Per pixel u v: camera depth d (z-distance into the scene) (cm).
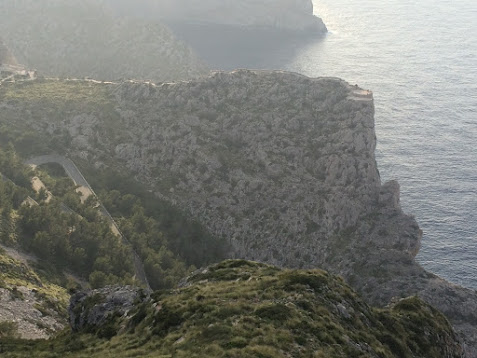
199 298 5575
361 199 15588
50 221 12306
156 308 5616
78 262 11756
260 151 16412
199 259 14700
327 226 15200
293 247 15050
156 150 16925
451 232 17275
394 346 5638
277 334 4716
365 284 13762
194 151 16638
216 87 17800
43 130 17200
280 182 15900
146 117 17488
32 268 10462
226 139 16888
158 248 13938
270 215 15500
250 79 17900
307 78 17738
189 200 15962
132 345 5028
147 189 16238
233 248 15275
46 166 15950
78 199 14375
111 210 14812
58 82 19812
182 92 17775
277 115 16875
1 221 11562
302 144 16362
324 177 15912
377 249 14738
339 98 16962
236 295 5544
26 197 13338
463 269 15812
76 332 6150
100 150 16888
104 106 17875
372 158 16088
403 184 19612
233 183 16038
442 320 6850
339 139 16138
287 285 5750
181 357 4366
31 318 7925
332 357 4581
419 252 16488
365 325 5703
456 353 6506
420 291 13200
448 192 19188
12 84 19288
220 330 4762
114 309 6222
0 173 14325
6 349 5828
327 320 5225
